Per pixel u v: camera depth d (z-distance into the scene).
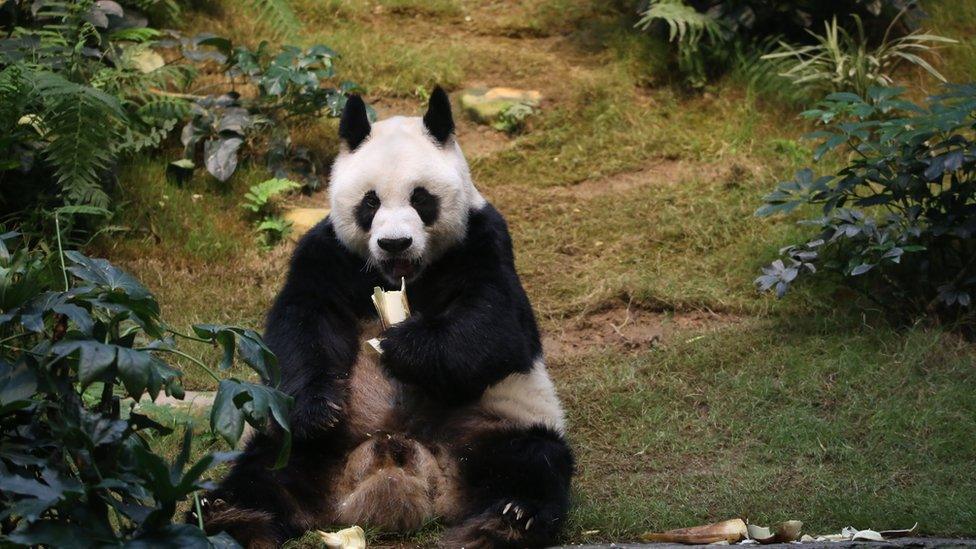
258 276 11.48
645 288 11.05
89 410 5.52
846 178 10.52
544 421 7.59
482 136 14.02
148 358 5.09
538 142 13.77
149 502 5.82
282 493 6.85
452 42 15.87
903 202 10.48
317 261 7.67
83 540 4.87
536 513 6.63
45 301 5.30
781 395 9.36
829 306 10.59
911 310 10.47
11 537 4.71
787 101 14.18
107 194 11.91
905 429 8.81
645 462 8.49
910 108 10.48
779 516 7.42
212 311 10.77
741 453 8.59
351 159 7.64
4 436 5.37
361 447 7.08
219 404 5.34
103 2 13.12
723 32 14.63
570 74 15.05
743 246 11.69
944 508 7.41
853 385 9.45
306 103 13.23
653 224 12.20
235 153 12.59
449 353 7.20
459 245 7.64
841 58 13.98
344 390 7.40
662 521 7.33
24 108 11.02
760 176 12.77
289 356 7.30
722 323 10.70
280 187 12.29
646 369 9.85
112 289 5.47
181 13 14.92
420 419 7.48
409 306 7.76
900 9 15.05
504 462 6.96
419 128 7.73
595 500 7.73
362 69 14.87
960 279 10.27
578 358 10.20
